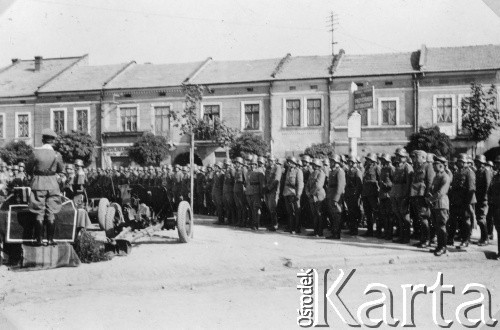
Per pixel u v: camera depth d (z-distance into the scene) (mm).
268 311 7727
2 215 9930
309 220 16188
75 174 15164
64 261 9977
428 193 11828
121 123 36125
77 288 8844
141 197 12656
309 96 32719
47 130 10102
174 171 22531
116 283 9133
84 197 14812
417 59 32562
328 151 29250
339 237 13664
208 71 36094
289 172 14875
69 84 37688
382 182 13500
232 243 12781
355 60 33812
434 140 24984
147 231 12328
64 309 7742
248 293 8719
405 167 12797
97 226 15320
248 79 33594
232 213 17391
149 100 35438
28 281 9094
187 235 12906
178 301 8219
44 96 37250
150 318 7363
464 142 29109
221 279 9477
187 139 33938
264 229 15883
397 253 11422
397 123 31328
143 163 32656
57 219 10047
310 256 11062
